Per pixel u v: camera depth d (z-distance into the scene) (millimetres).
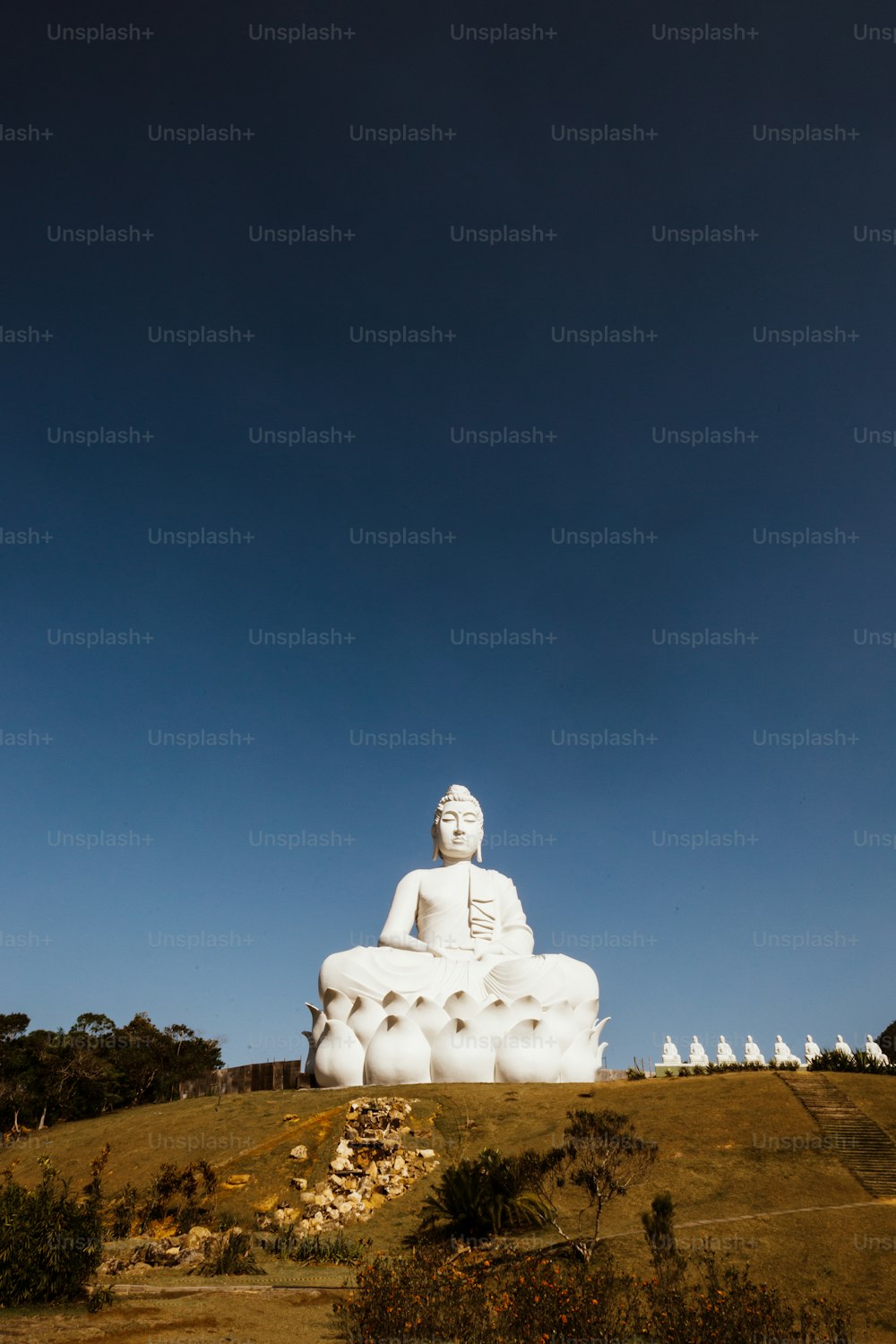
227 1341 14133
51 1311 15656
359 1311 14672
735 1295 15086
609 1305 15656
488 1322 14625
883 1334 15492
